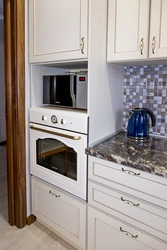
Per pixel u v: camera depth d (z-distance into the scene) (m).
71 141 1.40
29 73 1.66
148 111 1.57
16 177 1.73
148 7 1.22
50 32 1.46
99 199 1.31
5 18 1.55
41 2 1.50
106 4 1.39
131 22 1.30
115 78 1.63
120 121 1.80
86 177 1.36
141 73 1.68
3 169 3.07
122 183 1.19
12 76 1.60
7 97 1.65
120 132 1.78
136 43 1.30
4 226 1.84
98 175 1.29
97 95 1.41
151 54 1.25
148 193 1.09
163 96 1.60
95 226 1.38
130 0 1.29
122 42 1.36
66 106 1.54
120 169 1.18
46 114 1.55
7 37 1.56
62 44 1.40
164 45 1.20
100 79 1.43
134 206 1.16
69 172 1.47
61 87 1.56
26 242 1.66
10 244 1.63
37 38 1.55
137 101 1.74
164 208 1.05
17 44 1.54
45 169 1.63
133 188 1.15
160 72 1.59
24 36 1.58
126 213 1.20
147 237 1.14
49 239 1.69
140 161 1.11
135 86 1.73
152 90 1.65
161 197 1.05
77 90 1.44
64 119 1.43
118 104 1.73
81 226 1.46
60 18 1.39
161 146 1.40
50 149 1.59
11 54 1.57
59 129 1.48
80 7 1.28
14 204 1.81
